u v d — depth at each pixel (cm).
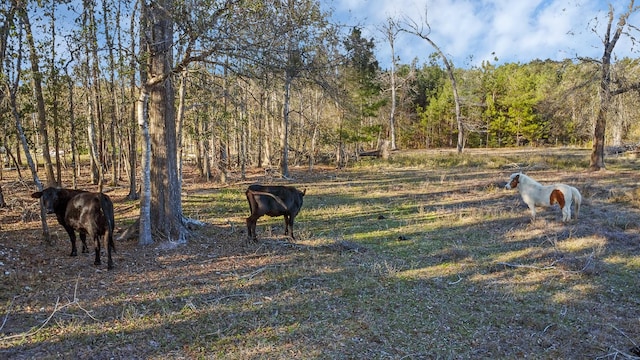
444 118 4738
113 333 488
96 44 879
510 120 4428
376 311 571
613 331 530
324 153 2902
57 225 1042
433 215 1161
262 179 2005
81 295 589
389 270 720
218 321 527
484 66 4822
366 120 3288
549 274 716
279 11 812
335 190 1650
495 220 1086
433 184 1755
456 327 534
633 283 678
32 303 556
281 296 611
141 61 754
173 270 709
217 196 1523
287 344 477
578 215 1087
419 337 506
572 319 560
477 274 718
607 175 1777
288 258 794
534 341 504
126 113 1753
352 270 727
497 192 1484
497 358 468
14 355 431
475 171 2153
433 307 589
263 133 2489
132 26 1012
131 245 845
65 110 1562
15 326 493
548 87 3400
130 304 563
